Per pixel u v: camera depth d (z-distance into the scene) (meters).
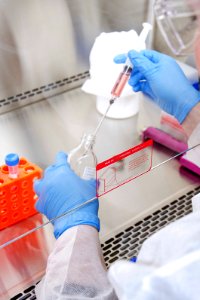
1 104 1.70
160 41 1.91
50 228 1.12
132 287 0.54
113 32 1.66
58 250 0.92
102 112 1.65
